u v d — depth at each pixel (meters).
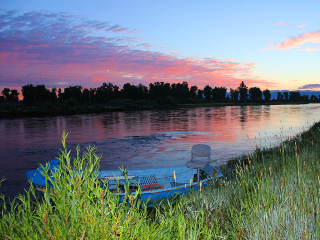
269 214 2.96
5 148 15.98
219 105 120.19
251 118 41.53
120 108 69.44
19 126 29.06
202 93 158.25
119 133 23.30
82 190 2.06
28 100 92.00
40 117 43.41
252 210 3.12
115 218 1.90
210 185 5.46
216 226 2.95
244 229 3.08
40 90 93.00
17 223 2.12
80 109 60.88
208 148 6.05
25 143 17.80
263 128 26.78
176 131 24.78
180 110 71.88
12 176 9.84
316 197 3.14
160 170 7.69
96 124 31.58
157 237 2.20
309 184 3.58
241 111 66.25
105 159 13.13
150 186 6.46
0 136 21.05
